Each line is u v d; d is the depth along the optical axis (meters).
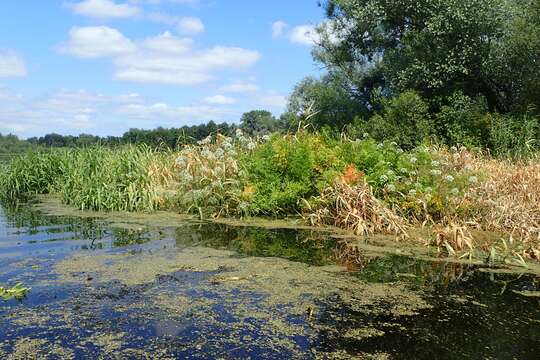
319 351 3.52
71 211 9.98
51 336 3.70
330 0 24.17
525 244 6.80
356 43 24.25
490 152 15.67
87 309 4.24
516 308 4.44
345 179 8.37
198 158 10.28
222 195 9.27
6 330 3.80
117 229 7.89
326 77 25.80
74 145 14.41
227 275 5.28
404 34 20.72
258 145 10.10
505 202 7.93
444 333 3.87
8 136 17.25
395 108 18.56
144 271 5.37
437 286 5.06
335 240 7.16
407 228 7.68
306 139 9.56
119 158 11.01
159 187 10.23
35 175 14.34
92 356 3.40
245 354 3.46
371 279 5.25
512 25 17.31
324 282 5.12
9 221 8.71
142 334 3.76
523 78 17.53
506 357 3.46
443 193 8.02
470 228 7.70
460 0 18.28
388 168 8.73
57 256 6.00
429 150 10.80
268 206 8.87
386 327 3.97
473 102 18.14
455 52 18.69
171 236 7.32
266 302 4.49
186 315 4.14
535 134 15.38
